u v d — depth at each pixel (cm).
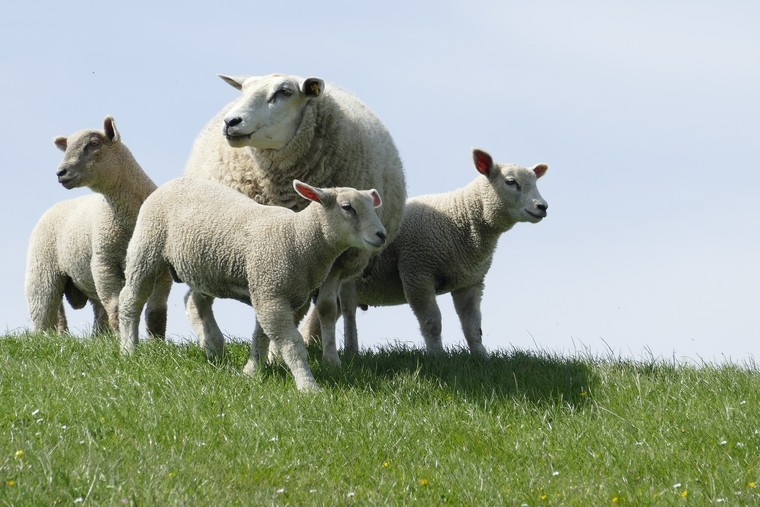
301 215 1334
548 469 1081
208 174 1608
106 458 989
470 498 978
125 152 1669
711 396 1340
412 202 1838
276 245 1317
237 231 1338
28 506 851
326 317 1525
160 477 935
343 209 1312
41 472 921
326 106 1552
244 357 1483
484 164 1780
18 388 1234
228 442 1095
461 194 1802
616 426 1205
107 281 1666
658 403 1301
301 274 1329
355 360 1556
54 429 1077
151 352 1426
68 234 1773
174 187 1419
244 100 1521
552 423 1239
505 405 1302
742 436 1158
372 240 1312
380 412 1225
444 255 1788
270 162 1545
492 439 1170
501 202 1770
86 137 1638
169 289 1677
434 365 1520
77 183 1623
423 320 1791
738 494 984
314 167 1552
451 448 1143
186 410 1180
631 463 1087
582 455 1122
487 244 1802
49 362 1393
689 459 1097
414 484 1010
